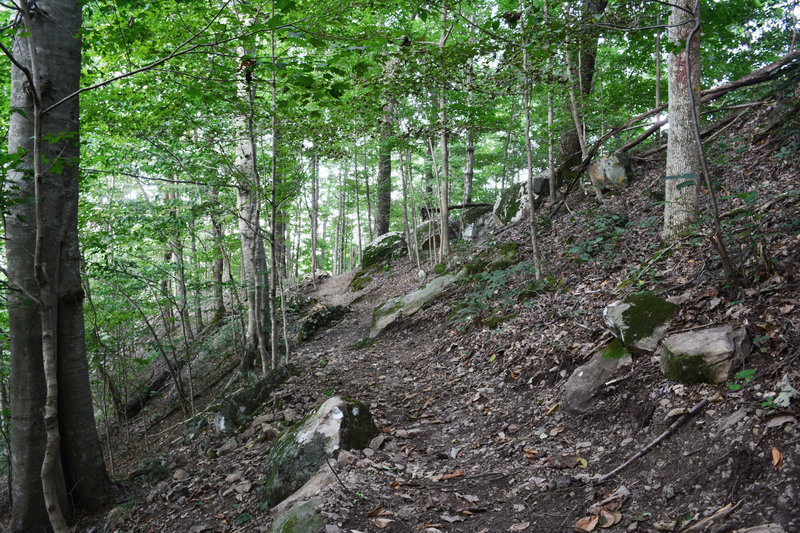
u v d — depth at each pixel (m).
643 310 4.17
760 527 2.13
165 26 4.95
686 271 4.64
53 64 4.57
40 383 4.69
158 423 8.98
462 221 13.84
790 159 5.54
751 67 9.87
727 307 3.73
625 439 3.38
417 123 10.47
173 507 4.33
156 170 7.26
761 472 2.41
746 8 8.55
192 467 5.21
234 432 5.71
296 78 3.38
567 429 3.89
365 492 3.37
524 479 3.42
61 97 4.63
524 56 5.85
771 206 4.66
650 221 6.31
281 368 6.73
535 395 4.66
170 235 7.73
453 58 4.93
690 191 5.29
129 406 10.19
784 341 3.05
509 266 8.13
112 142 7.12
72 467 4.91
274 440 5.01
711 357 3.23
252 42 3.26
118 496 5.11
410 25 6.47
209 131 6.68
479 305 7.18
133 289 7.67
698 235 4.97
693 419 3.02
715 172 6.40
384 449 4.20
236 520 3.73
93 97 6.05
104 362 7.62
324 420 4.16
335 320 10.76
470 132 8.87
